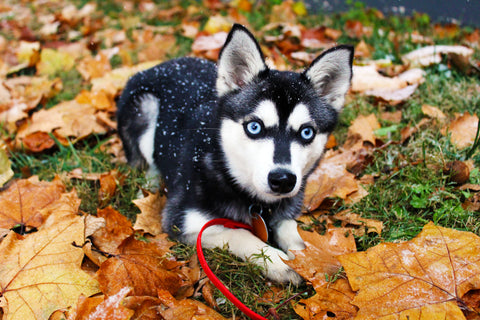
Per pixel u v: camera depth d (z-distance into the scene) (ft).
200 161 2.29
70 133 3.02
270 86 2.17
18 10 5.65
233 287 2.12
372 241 2.30
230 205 2.29
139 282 2.02
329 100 2.32
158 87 2.74
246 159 2.15
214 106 2.34
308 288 2.07
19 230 2.35
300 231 2.19
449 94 3.24
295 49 4.16
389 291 1.92
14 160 2.91
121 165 2.91
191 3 5.50
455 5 5.13
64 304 1.91
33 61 4.05
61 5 5.67
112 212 2.27
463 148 2.78
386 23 4.80
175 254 2.26
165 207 2.44
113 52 4.16
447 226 2.34
